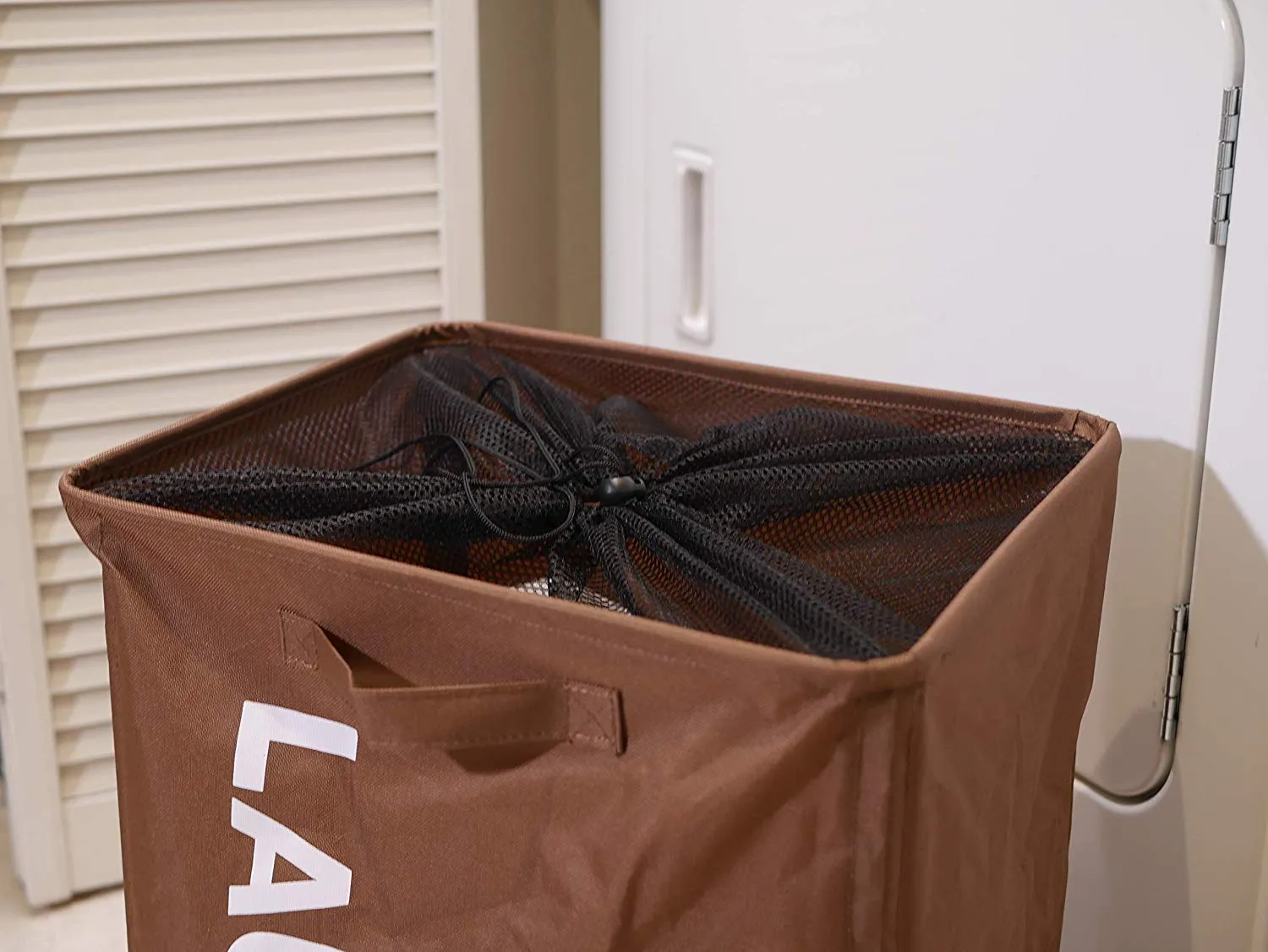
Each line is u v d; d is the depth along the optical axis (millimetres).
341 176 1171
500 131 1325
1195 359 661
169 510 582
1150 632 710
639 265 1103
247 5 1103
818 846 464
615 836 494
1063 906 699
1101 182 688
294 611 548
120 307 1141
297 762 569
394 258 1209
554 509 628
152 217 1129
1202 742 700
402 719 494
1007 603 513
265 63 1123
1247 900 696
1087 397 719
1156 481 691
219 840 603
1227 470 657
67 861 1292
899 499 633
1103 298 699
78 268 1121
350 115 1150
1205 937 722
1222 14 617
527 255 1375
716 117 964
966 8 743
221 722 589
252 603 559
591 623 474
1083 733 758
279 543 536
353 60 1146
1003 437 654
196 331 1163
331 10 1124
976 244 766
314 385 748
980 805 527
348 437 756
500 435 683
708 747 470
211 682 590
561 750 503
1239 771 684
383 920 557
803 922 473
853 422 688
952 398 691
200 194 1136
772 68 896
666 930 499
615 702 483
